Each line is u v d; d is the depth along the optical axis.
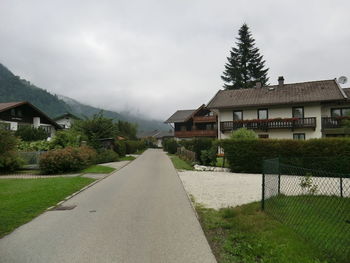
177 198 8.72
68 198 8.84
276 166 7.54
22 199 8.35
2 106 32.19
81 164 16.72
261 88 30.09
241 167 16.03
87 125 25.19
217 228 5.63
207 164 19.98
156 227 5.77
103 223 6.09
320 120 24.47
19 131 27.66
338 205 6.25
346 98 22.97
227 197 8.78
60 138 20.67
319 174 7.63
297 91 26.70
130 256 4.32
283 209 6.53
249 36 46.69
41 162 15.41
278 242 4.54
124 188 10.72
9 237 5.22
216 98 30.17
